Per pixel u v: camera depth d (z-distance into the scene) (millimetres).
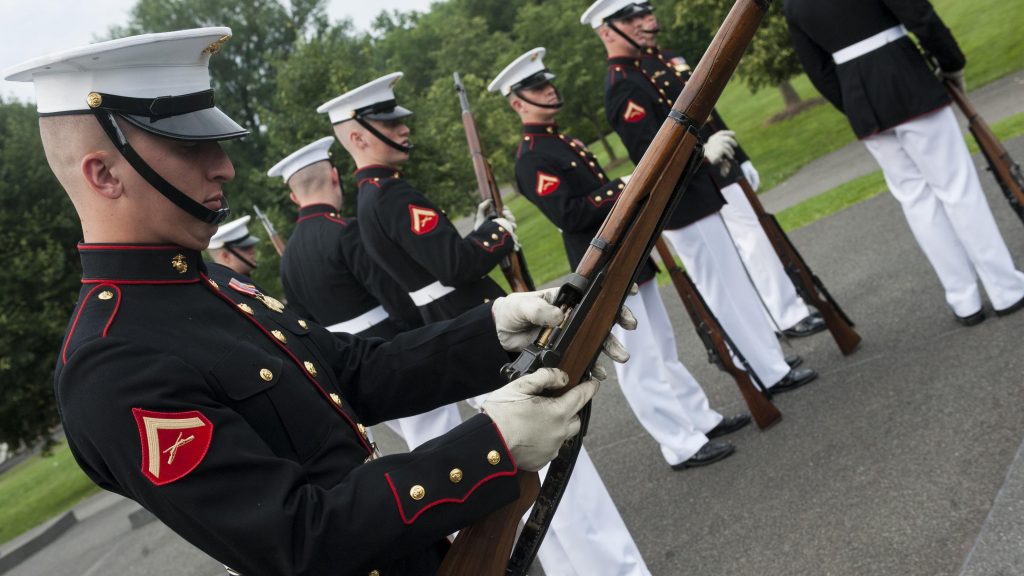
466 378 1892
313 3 29500
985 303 4617
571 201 4137
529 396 1540
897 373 4234
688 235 4551
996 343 4082
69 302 14930
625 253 1683
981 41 15781
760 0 1698
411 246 3643
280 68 13562
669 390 4258
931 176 4328
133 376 1427
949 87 4312
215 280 1850
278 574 1399
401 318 4344
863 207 7773
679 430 4266
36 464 23938
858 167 10609
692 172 1761
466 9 52312
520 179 4316
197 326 1604
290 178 4633
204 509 1389
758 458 4059
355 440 1688
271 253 14047
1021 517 2783
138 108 1534
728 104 26500
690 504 3934
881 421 3855
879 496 3324
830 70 4641
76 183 1577
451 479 1483
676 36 23562
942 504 3109
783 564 3189
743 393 4262
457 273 3576
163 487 1381
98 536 10242
